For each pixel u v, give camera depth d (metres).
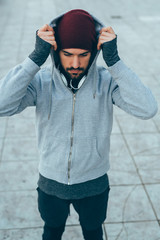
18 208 2.61
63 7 10.34
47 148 1.52
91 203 1.64
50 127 1.47
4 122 3.90
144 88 1.35
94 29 1.33
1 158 3.22
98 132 1.49
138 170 3.05
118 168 3.08
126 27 8.28
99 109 1.44
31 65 1.28
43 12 9.72
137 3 10.91
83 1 11.12
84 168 1.52
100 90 1.42
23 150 3.36
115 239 2.33
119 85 1.34
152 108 1.36
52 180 1.57
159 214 2.55
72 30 1.25
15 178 2.94
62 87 1.40
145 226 2.44
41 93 1.42
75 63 1.30
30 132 3.70
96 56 1.34
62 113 1.43
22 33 7.70
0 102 1.31
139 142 3.51
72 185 1.56
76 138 1.46
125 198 2.71
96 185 1.59
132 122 3.91
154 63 5.82
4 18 9.17
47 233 1.78
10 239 2.33
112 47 1.27
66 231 2.39
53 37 1.25
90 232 1.76
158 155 3.28
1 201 2.67
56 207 1.64
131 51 6.48
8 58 6.05
